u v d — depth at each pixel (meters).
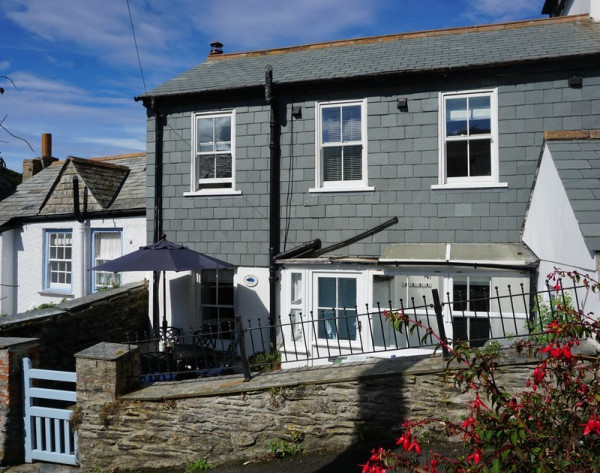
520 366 5.45
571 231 6.21
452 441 5.57
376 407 5.88
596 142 7.62
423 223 9.82
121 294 10.73
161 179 11.52
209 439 6.35
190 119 11.31
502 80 9.44
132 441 6.59
